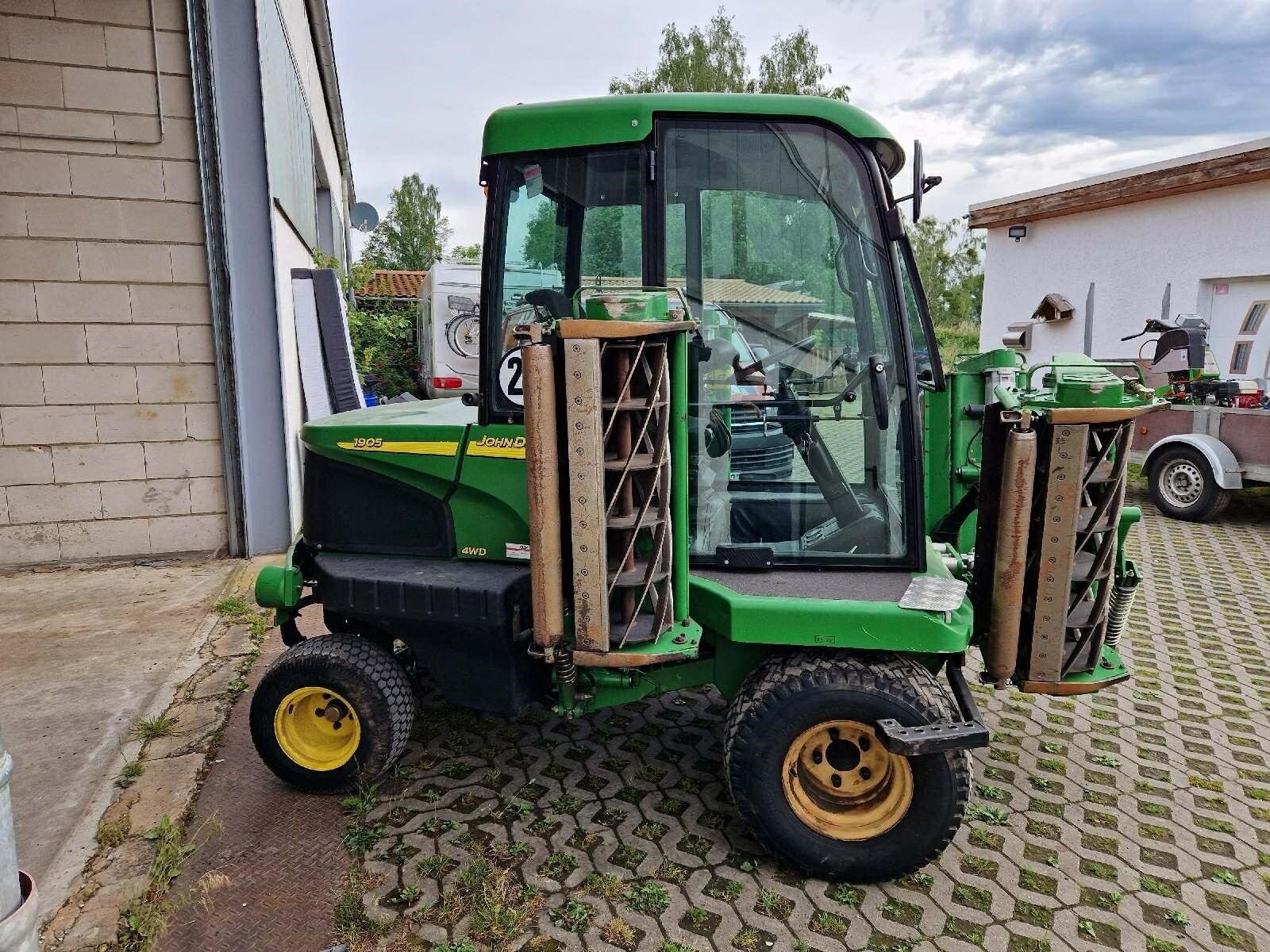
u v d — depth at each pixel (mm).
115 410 5613
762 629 2521
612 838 2775
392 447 3012
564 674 2588
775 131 2684
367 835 2750
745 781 2549
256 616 4699
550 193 2758
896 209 2650
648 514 2432
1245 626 4887
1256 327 9344
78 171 5340
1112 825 2920
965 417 4293
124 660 4121
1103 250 10945
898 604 2488
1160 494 7809
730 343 2783
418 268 40469
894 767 2535
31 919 1528
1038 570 2570
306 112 10289
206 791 3035
